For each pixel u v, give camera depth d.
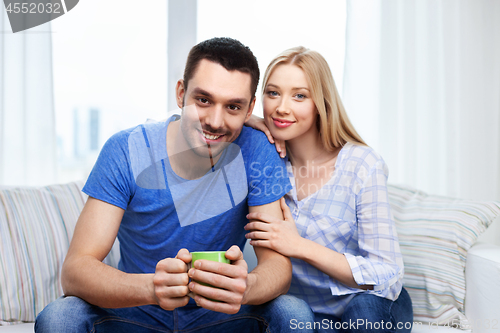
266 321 0.89
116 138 1.05
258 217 1.02
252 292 0.83
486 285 1.12
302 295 1.19
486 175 1.96
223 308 0.79
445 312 1.18
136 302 0.83
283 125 1.11
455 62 1.94
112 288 0.83
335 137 1.18
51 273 1.21
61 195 1.36
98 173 1.00
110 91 1.89
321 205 1.16
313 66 1.10
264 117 1.15
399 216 1.36
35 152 1.77
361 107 1.88
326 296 1.17
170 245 1.06
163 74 1.91
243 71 0.98
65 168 1.87
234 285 0.78
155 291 0.80
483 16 1.94
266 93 1.14
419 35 1.94
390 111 1.88
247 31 1.94
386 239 1.07
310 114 1.12
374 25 1.89
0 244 1.16
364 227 1.10
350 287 1.09
